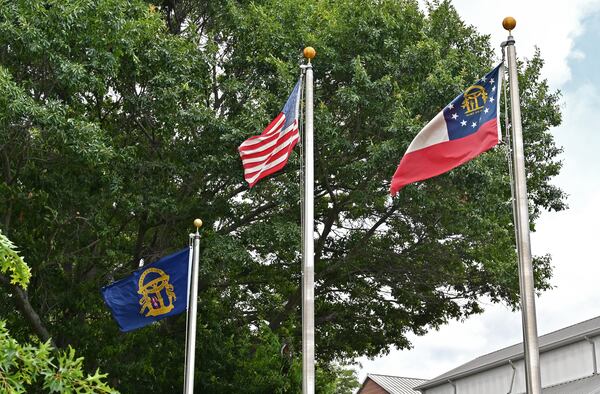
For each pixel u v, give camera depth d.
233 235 22.98
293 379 23.11
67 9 18.11
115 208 22.09
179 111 20.72
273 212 23.30
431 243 25.23
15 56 18.55
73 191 20.45
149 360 22.72
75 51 19.00
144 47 20.95
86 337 22.09
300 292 26.02
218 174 21.98
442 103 21.48
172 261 18.28
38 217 20.91
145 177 21.72
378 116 21.75
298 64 22.03
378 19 22.28
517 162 12.92
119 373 22.36
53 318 22.97
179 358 23.67
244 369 23.27
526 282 12.31
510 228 26.12
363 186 22.50
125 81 21.36
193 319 17.89
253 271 25.45
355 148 22.70
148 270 18.30
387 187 22.61
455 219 23.22
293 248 22.47
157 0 24.53
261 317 26.98
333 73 22.31
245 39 22.81
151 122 22.12
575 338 28.72
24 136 18.67
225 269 22.69
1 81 17.06
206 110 20.92
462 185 21.72
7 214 20.58
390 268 26.02
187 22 24.34
